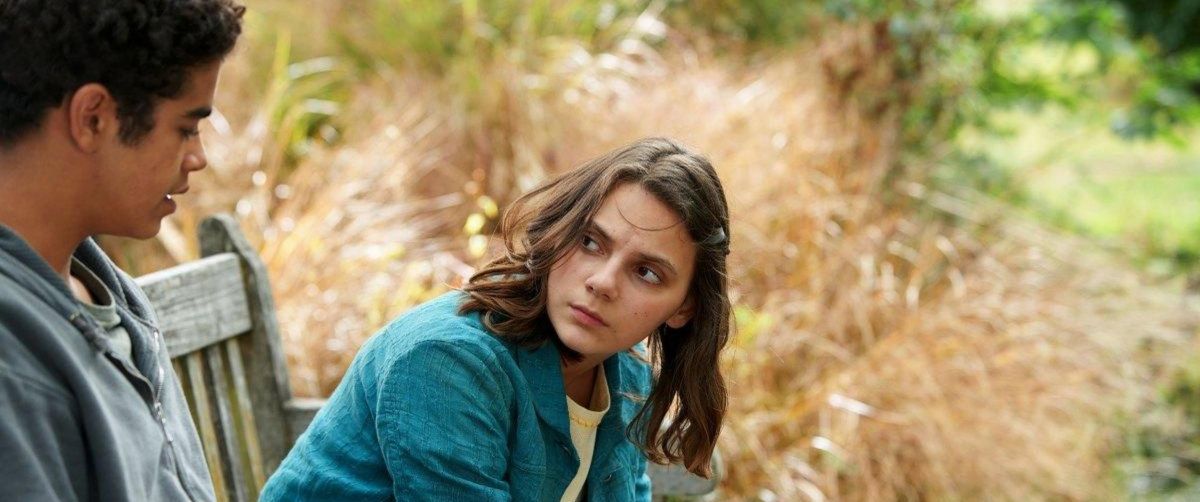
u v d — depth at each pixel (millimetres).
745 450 3002
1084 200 5883
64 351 1064
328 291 2965
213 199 3449
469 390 1406
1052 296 3791
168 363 1324
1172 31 5898
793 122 3877
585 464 1595
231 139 3652
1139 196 6027
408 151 3639
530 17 4164
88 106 1065
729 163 3543
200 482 1280
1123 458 3898
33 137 1071
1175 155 6801
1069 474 3387
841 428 3080
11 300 1038
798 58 4414
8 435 1009
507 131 3785
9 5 1039
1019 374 3467
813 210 3539
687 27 4594
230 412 1942
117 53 1061
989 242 4066
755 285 3408
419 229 3514
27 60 1046
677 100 3873
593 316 1422
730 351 2955
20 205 1086
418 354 1407
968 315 3506
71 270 1212
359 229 3236
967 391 3264
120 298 1245
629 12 4582
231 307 1937
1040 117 6031
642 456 1746
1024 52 5664
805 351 3297
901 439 3133
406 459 1385
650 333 1491
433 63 4184
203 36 1105
